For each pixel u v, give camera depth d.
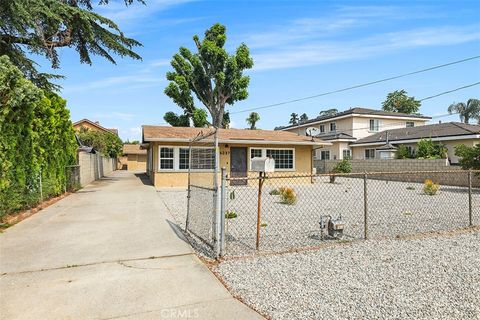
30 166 8.09
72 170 13.16
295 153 17.78
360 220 7.31
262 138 17.36
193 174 6.19
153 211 8.27
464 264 4.16
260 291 3.34
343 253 4.67
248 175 16.83
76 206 9.03
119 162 44.41
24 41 11.56
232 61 24.92
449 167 16.67
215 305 3.02
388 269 3.99
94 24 12.38
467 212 8.33
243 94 26.56
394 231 6.16
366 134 30.00
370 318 2.77
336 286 3.46
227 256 4.55
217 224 4.48
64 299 3.11
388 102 49.19
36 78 12.16
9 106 6.62
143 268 4.01
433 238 5.56
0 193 6.42
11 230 6.04
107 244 5.09
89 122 45.75
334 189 14.99
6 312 2.84
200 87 26.98
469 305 2.99
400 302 3.07
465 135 19.84
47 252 4.64
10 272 3.83
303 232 6.13
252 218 7.60
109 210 8.38
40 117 9.17
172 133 16.20
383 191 13.96
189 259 4.37
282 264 4.18
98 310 2.89
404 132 26.28
